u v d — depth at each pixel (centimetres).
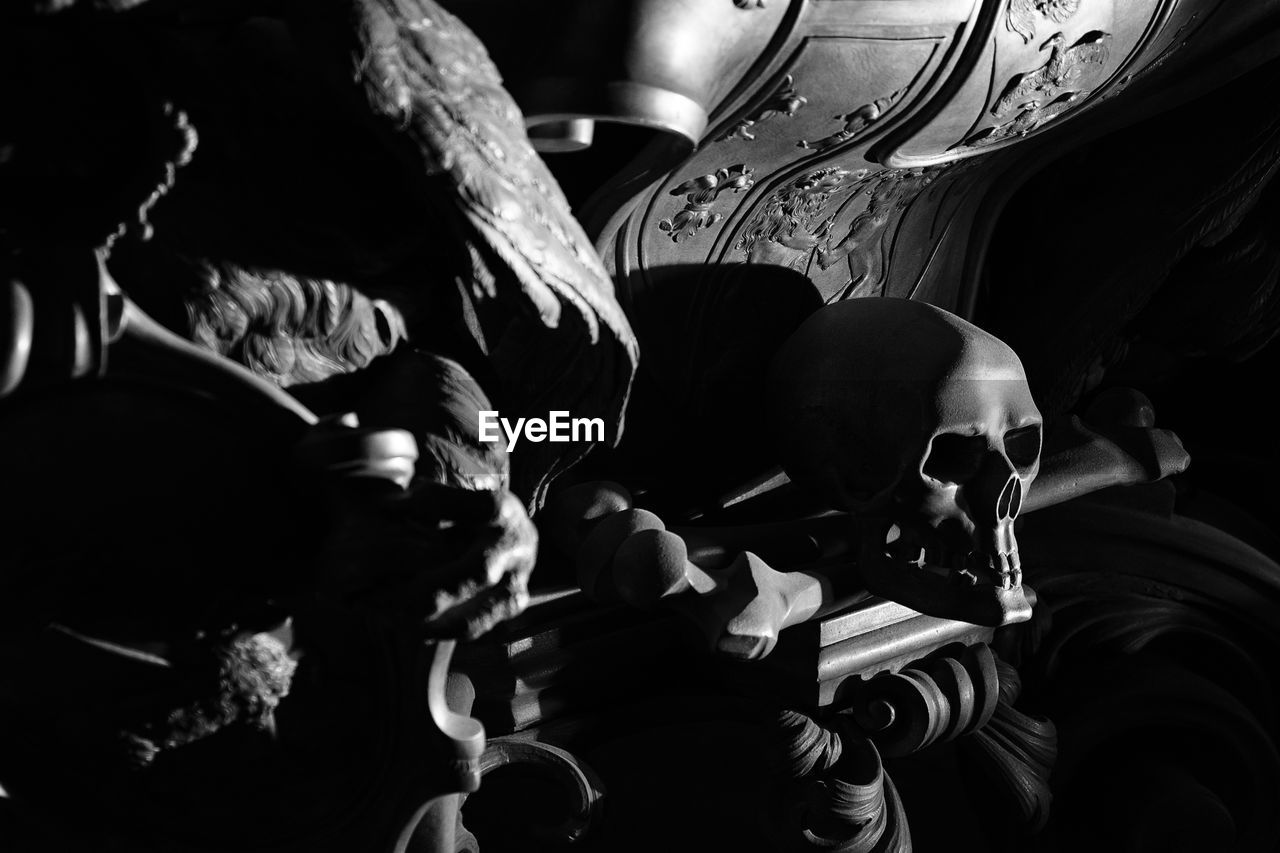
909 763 192
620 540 111
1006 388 112
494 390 97
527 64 91
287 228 81
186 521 78
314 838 89
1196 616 163
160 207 79
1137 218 155
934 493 112
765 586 111
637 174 100
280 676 84
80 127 74
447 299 91
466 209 73
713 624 109
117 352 74
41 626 80
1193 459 201
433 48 74
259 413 76
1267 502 195
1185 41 128
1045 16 110
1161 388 210
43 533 78
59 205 75
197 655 82
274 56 77
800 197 124
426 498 72
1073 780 152
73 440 76
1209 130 149
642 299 123
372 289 86
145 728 83
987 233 154
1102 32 116
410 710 83
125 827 88
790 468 126
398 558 71
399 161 80
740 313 131
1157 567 160
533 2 89
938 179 136
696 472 138
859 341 117
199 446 77
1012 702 146
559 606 119
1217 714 150
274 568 80
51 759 86
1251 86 145
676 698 130
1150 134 154
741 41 96
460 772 83
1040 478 143
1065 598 161
